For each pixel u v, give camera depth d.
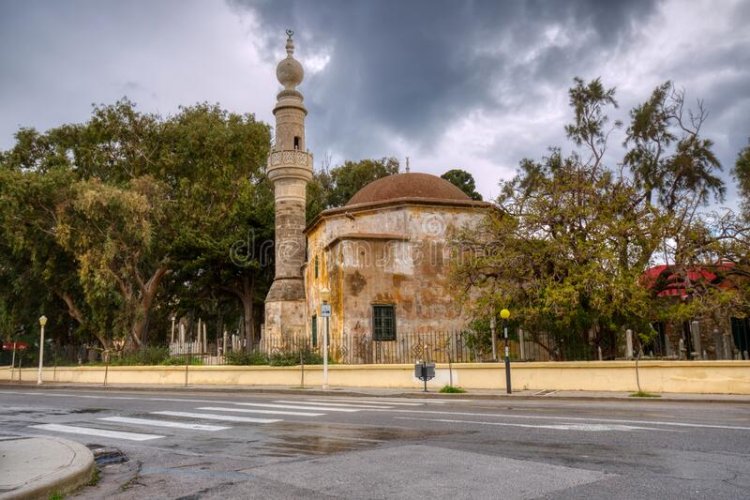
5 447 9.66
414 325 29.47
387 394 21.11
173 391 26.08
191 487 7.46
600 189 24.53
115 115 42.84
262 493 6.96
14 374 39.84
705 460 8.15
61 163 42.47
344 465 8.30
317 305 32.69
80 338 46.16
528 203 24.55
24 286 40.56
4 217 35.94
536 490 6.69
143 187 37.97
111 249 35.28
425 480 7.29
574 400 18.27
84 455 8.87
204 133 42.53
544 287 22.86
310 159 36.56
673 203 34.88
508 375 20.12
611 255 21.86
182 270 45.19
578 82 36.97
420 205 30.66
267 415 14.86
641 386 19.56
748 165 36.12
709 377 18.70
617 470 7.61
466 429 11.42
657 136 35.56
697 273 24.77
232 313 64.06
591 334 24.66
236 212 45.75
